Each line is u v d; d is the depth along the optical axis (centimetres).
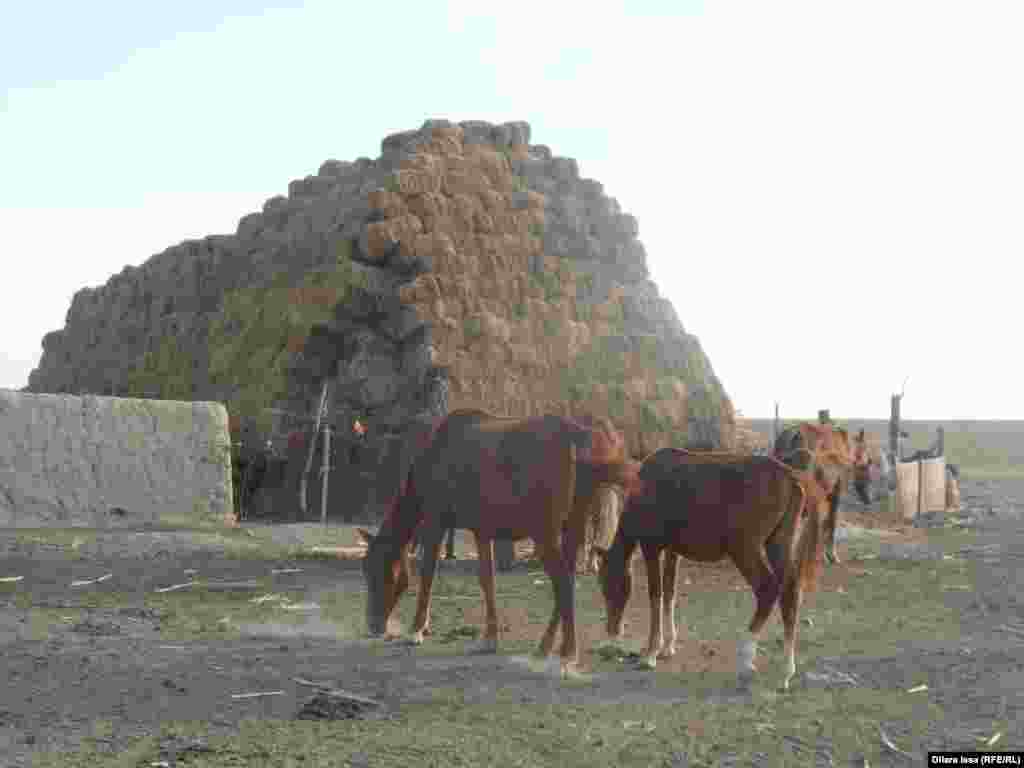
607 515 1318
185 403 2073
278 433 2320
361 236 2541
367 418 2353
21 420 1909
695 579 1505
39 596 1226
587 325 2762
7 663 860
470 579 1480
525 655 959
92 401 1980
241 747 649
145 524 1956
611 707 770
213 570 1498
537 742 676
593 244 2902
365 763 622
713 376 3011
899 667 918
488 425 970
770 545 855
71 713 722
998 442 10700
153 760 618
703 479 877
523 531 923
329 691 783
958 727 725
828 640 1051
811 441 1572
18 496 1888
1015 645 1026
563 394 2589
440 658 939
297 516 2288
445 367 2381
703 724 726
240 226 3128
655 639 915
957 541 2206
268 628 1073
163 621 1096
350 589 1350
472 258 2598
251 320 2614
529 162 2997
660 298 3053
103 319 3431
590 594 1338
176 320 2986
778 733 705
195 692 789
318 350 2448
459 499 966
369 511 2239
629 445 2683
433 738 677
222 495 2070
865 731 712
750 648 844
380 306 2473
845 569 1672
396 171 2612
